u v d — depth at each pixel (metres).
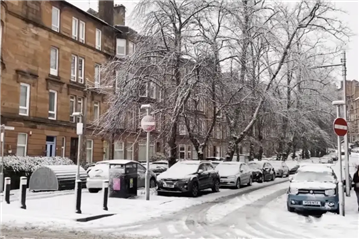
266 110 26.14
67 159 26.25
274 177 31.61
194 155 44.72
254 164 29.33
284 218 12.02
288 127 36.19
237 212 13.23
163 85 20.61
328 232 9.83
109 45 36.50
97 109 34.09
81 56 32.50
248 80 23.14
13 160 21.42
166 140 21.31
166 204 14.64
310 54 29.67
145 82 20.36
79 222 10.57
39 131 27.42
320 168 14.64
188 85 19.34
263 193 19.89
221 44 21.05
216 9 20.56
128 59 20.53
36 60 27.55
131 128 21.70
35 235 8.77
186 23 20.42
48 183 18.75
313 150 63.34
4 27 24.58
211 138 27.84
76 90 31.62
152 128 15.59
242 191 20.94
